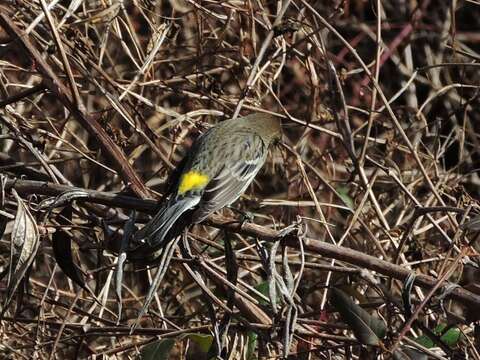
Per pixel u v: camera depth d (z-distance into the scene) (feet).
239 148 30.94
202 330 30.60
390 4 50.62
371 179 37.11
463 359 27.66
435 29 48.80
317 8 45.91
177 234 27.30
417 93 48.85
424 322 33.17
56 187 28.50
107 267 31.35
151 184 39.81
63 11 37.78
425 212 31.40
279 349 29.40
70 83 29.35
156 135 36.99
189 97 38.83
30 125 36.47
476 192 44.80
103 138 29.58
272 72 39.75
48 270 38.45
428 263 37.19
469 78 47.29
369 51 48.52
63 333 34.40
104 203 28.17
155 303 37.29
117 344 34.35
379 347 27.35
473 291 28.94
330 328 31.45
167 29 37.50
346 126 36.29
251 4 38.83
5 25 30.37
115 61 41.32
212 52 38.52
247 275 36.81
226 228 27.73
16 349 33.30
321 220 35.27
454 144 46.73
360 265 27.25
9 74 40.34
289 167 41.42
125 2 41.09
